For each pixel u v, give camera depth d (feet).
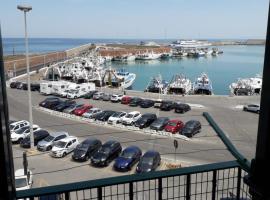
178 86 168.25
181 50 450.71
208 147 76.74
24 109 120.98
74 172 61.93
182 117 110.63
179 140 83.25
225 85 218.18
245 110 122.11
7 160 8.64
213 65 346.33
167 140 83.35
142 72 288.51
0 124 8.38
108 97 140.97
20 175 50.75
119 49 440.04
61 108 117.08
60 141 73.46
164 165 63.87
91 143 71.46
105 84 192.03
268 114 9.37
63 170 62.95
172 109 122.83
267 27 9.19
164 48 481.87
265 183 9.66
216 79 244.42
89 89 153.69
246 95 162.91
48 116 111.14
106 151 66.54
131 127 95.81
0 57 8.40
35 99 139.54
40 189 11.21
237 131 93.45
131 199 12.16
